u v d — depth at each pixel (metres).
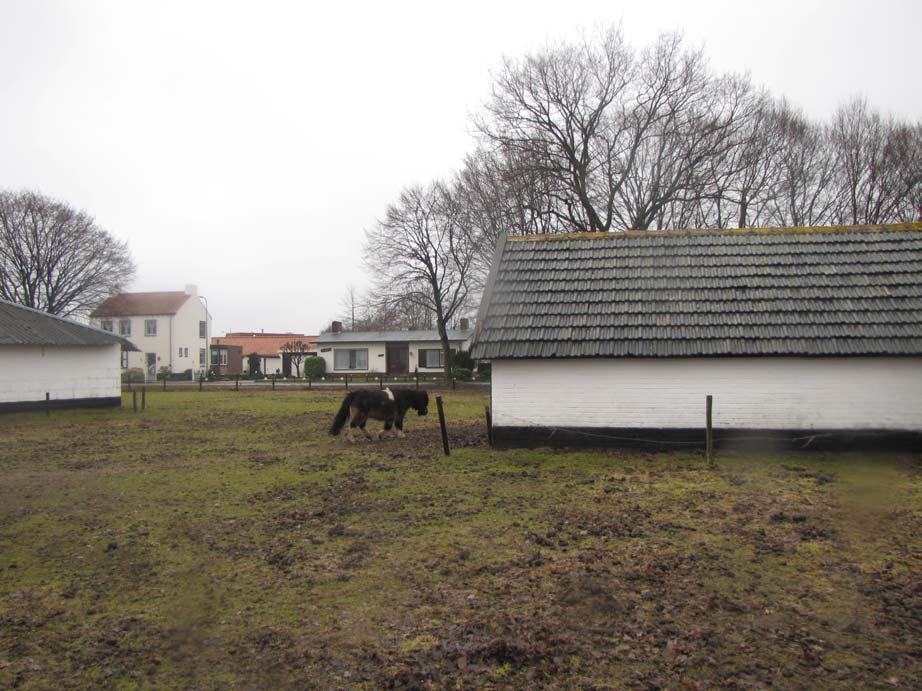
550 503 9.03
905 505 8.62
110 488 10.43
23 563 6.92
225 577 6.47
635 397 13.06
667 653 4.83
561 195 32.69
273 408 25.27
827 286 13.59
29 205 49.00
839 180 33.25
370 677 4.59
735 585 6.02
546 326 13.61
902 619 5.29
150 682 4.59
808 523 7.88
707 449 11.84
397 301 39.25
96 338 25.72
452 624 5.36
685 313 13.45
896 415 12.33
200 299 63.00
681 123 31.19
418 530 7.90
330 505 9.15
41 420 21.36
